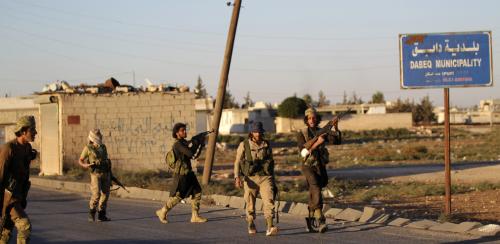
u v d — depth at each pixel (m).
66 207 17.86
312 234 11.76
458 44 13.16
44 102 29.36
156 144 29.62
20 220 8.67
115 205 18.00
